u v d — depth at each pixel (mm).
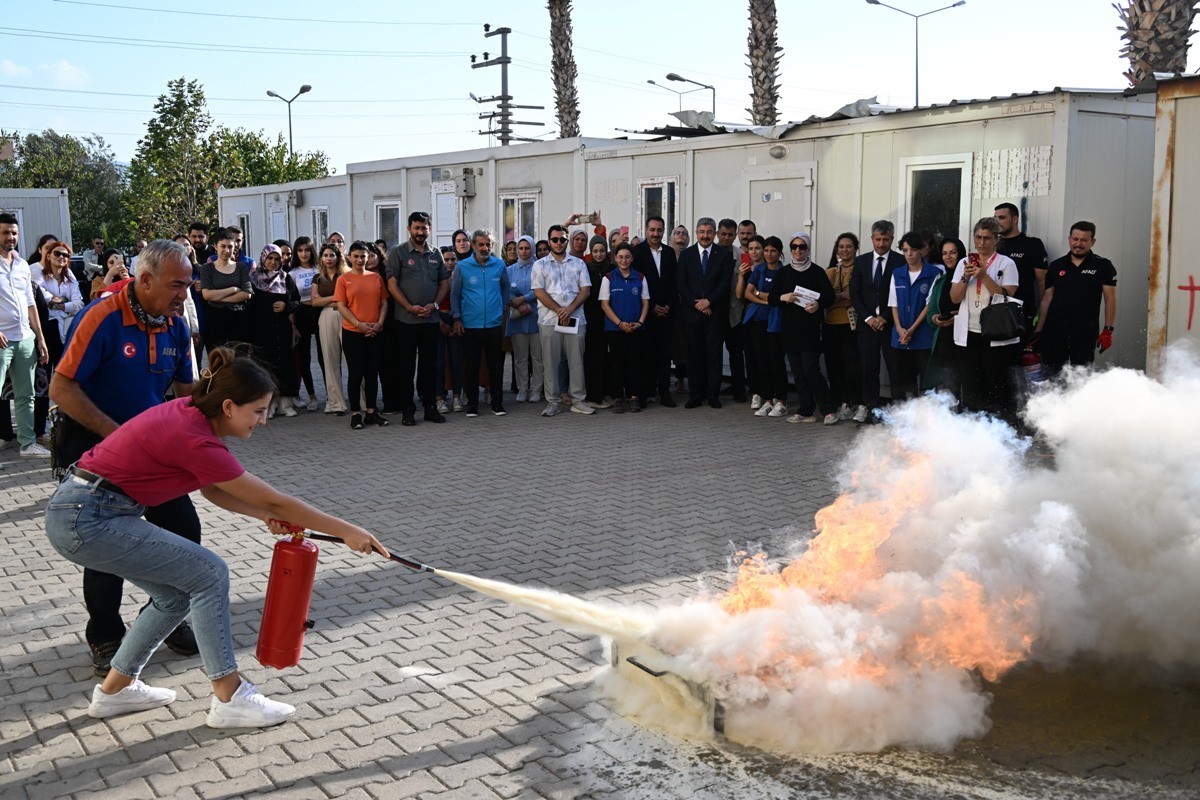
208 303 11047
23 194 22781
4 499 8094
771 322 11320
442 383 12328
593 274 12117
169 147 33375
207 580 4082
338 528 4070
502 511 7605
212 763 3887
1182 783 3678
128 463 3930
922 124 11000
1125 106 10164
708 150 13336
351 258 10984
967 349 9219
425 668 4758
